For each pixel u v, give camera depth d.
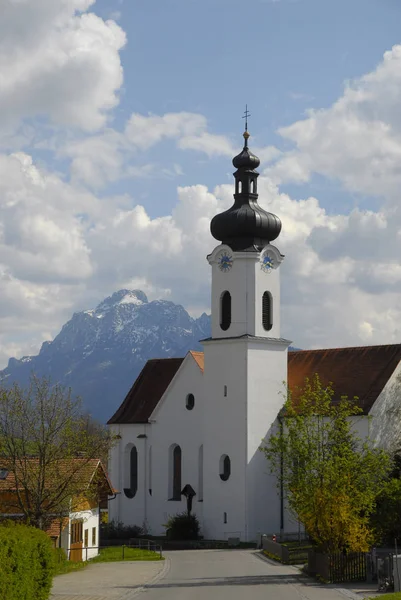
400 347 95.12
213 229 98.75
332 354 100.31
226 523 94.06
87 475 71.25
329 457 63.50
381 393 91.44
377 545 72.25
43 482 67.44
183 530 95.88
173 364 111.69
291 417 67.19
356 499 60.84
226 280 97.31
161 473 103.31
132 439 107.06
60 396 70.69
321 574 58.06
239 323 95.88
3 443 68.69
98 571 64.62
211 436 96.25
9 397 69.62
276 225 98.12
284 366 97.69
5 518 71.38
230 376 95.44
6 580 37.56
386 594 47.22
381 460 63.22
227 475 94.81
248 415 93.94
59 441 69.44
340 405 68.44
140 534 102.38
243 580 58.28
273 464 68.56
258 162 99.06
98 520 83.75
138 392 110.75
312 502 59.50
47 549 44.62
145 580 58.28
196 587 54.03
